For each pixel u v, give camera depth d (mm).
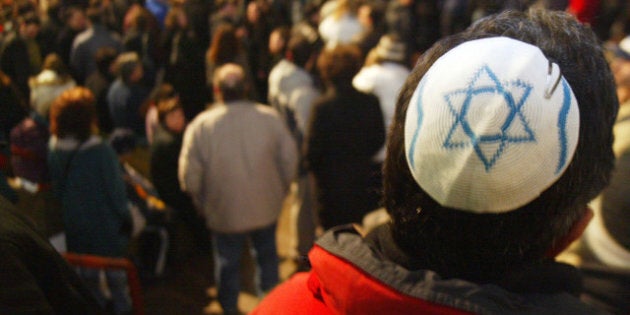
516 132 504
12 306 755
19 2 5191
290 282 807
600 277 1249
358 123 2645
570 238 606
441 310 533
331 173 2684
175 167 3166
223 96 2688
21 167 2641
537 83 526
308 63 3369
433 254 579
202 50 5012
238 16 6047
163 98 3225
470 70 540
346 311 591
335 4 4969
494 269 570
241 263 3623
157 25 5230
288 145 2758
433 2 6000
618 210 1209
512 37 609
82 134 2572
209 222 2791
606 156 606
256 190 2705
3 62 4945
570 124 524
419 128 549
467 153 512
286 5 6391
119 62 3637
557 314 545
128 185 3150
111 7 6375
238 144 2650
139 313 2383
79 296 936
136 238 3369
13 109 2969
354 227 691
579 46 594
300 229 3357
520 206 526
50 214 2695
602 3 4758
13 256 783
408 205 590
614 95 604
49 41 5695
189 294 3357
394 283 561
